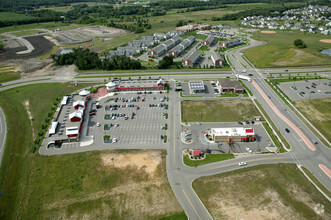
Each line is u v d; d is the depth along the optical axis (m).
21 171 106.12
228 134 119.38
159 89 178.25
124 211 85.31
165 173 101.19
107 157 111.38
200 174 100.44
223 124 134.88
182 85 184.62
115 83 188.25
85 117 144.62
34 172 104.00
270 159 108.38
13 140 126.62
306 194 90.44
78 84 191.50
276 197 89.00
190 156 110.69
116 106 155.38
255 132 127.50
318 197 89.25
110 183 97.06
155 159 109.31
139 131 130.00
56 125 131.62
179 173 101.25
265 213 82.69
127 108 153.00
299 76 195.75
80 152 115.25
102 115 146.25
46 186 96.69
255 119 137.50
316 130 128.38
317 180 97.00
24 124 140.00
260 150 114.31
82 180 99.00
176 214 83.38
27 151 117.50
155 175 100.25
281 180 96.81
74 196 91.75
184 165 105.50
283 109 148.88
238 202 87.25
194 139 122.56
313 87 175.38
